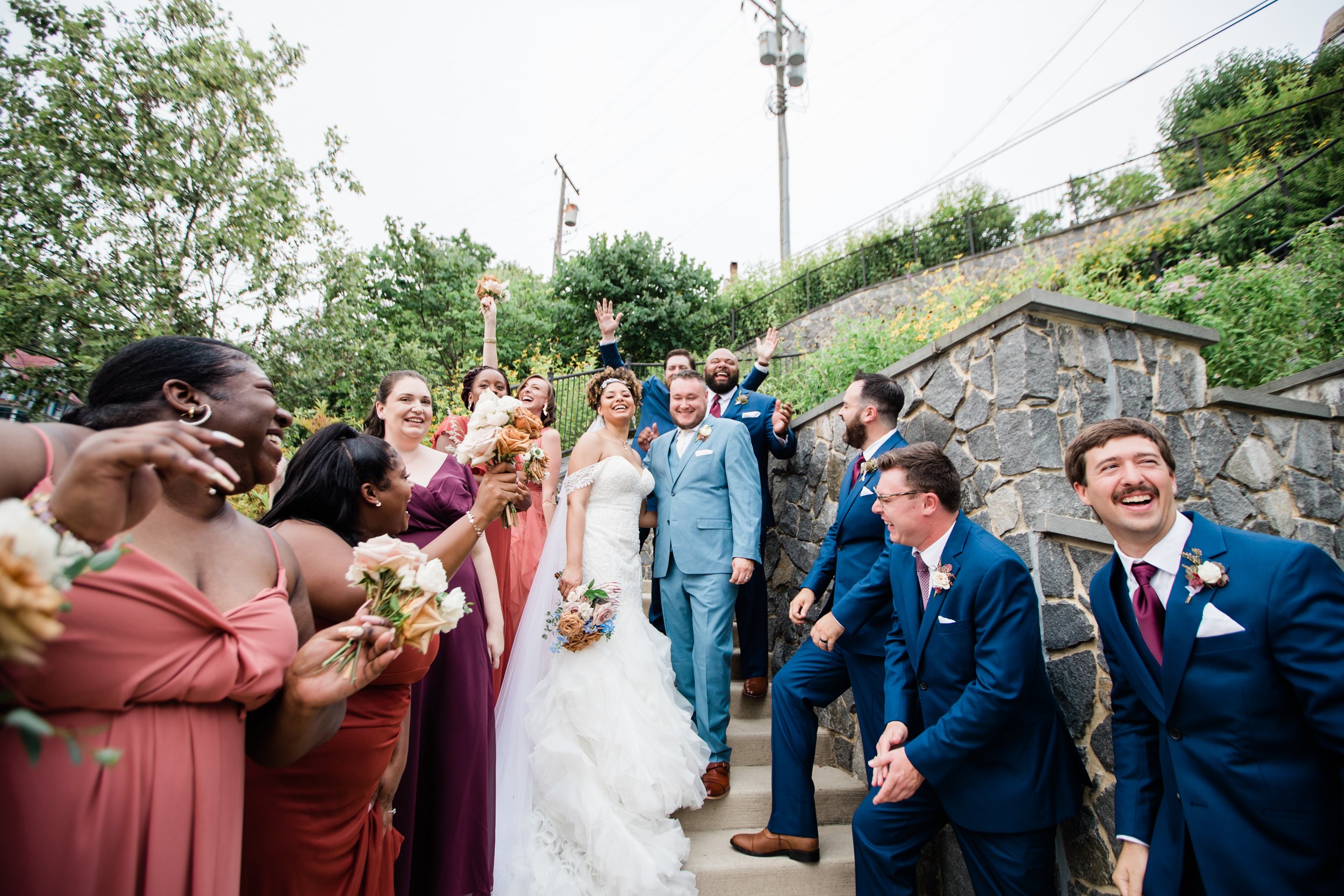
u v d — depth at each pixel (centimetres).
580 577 322
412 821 227
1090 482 213
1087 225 1055
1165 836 202
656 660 324
